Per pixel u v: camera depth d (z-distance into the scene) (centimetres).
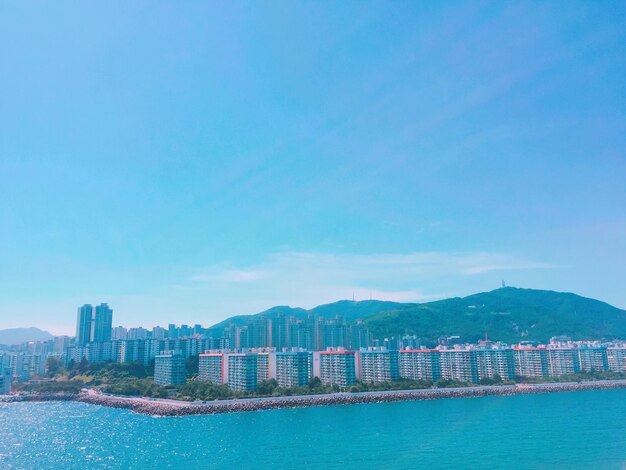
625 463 17450
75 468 18788
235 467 17738
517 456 18512
